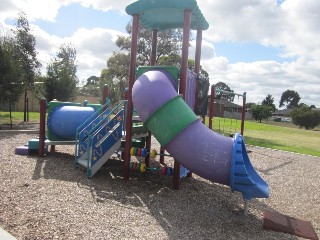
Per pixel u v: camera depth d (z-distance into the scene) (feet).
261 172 32.45
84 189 20.21
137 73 23.62
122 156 31.24
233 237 14.99
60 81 76.38
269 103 340.80
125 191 20.74
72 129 29.86
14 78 56.08
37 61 78.74
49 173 23.52
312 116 171.94
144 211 17.21
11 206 15.85
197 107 25.96
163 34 115.96
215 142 17.92
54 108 31.24
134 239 13.48
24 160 27.35
